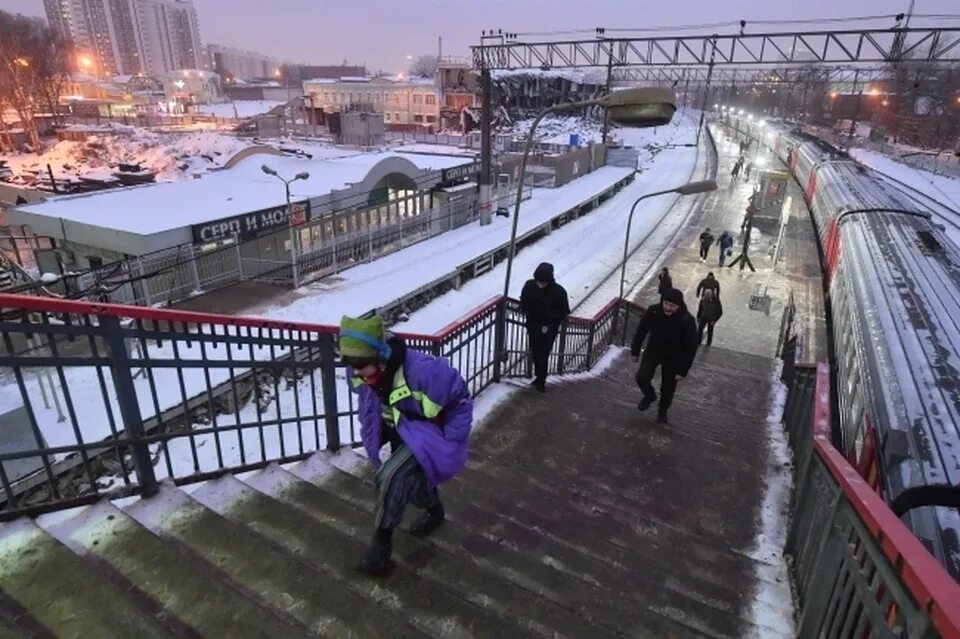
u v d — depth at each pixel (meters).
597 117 71.44
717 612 3.29
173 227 16.28
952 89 48.66
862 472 5.34
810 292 21.25
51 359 3.01
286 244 19.56
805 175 31.66
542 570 3.43
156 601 2.64
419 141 51.94
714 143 67.25
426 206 27.00
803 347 16.73
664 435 6.27
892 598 1.94
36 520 3.09
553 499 4.68
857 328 7.90
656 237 29.06
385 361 2.93
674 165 54.97
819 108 81.31
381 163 23.36
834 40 18.64
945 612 1.46
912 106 54.66
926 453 4.28
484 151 26.66
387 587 3.03
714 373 10.16
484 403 6.72
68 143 55.16
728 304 20.27
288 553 3.11
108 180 37.12
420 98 68.62
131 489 3.46
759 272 23.52
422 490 3.31
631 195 40.56
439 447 3.02
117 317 3.19
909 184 37.62
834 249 15.73
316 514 3.71
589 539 4.05
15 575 2.65
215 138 49.69
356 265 20.38
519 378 7.84
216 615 2.58
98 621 2.44
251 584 2.88
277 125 57.69
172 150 46.84
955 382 5.37
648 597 3.38
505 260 24.31
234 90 118.56
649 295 21.06
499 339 7.25
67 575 2.66
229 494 3.75
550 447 5.82
